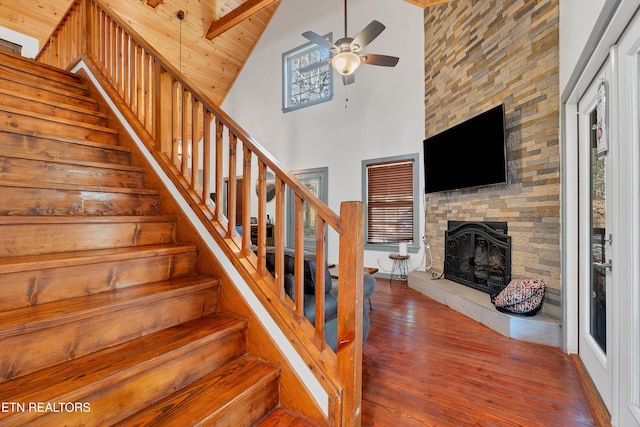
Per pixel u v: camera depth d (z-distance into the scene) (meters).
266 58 6.59
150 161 2.15
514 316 2.55
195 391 1.21
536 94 2.76
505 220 3.08
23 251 1.32
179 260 1.69
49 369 1.03
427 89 4.56
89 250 1.52
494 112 3.10
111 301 1.24
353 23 5.38
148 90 2.26
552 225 2.60
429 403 1.66
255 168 6.49
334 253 5.61
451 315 3.11
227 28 5.63
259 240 1.55
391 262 5.00
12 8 4.61
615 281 1.45
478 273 3.49
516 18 2.97
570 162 2.28
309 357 1.31
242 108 6.95
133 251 1.51
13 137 1.72
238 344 1.50
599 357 1.74
